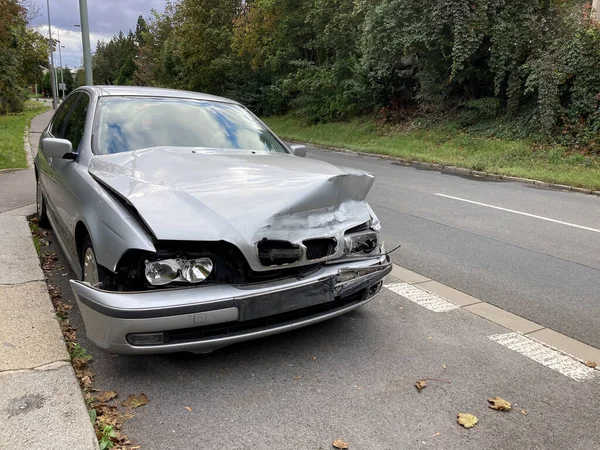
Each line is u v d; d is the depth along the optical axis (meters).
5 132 17.41
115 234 2.90
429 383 3.19
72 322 3.79
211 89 35.94
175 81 39.75
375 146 19.14
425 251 6.22
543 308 4.54
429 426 2.76
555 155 14.54
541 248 6.53
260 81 33.75
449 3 16.52
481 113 18.31
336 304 3.41
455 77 18.70
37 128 21.61
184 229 2.80
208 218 2.89
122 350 2.76
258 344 3.61
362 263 3.43
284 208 3.04
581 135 14.85
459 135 18.23
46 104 64.44
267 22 28.84
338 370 3.29
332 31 23.94
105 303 2.71
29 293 4.02
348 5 23.25
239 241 2.86
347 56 24.45
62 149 3.91
